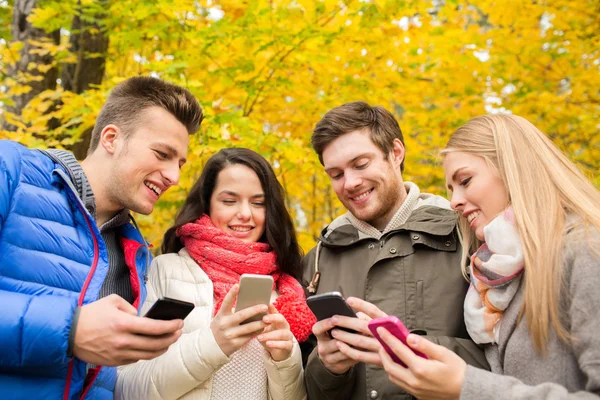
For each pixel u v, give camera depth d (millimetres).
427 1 4238
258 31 3682
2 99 4000
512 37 4797
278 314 1868
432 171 4652
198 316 2057
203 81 4172
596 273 1329
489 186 1662
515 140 1651
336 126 2279
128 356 1430
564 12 4648
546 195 1545
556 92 5090
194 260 2305
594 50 4746
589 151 5070
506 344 1579
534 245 1491
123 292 1932
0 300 1387
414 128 4906
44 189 1643
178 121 1913
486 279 1630
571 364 1386
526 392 1285
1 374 1448
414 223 2145
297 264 2447
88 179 1864
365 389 1922
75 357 1562
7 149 1609
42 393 1479
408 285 2051
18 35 4613
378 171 2240
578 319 1312
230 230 2365
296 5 3762
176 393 1829
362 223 2289
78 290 1605
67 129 4121
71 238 1643
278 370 1971
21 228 1544
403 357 1372
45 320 1382
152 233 4902
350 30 3943
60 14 4340
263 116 4652
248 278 1711
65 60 4465
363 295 2113
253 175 2373
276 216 2410
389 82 4453
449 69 4656
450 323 1956
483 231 1650
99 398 1709
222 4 4070
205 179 2426
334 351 1744
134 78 1948
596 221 1439
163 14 4148
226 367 2070
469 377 1326
